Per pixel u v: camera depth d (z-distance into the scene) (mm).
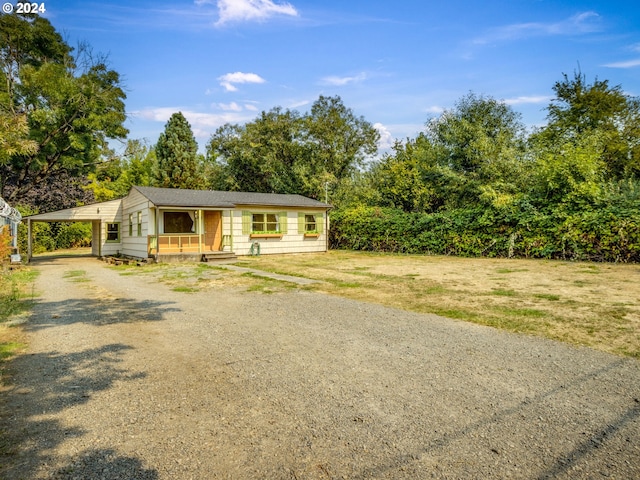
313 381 3600
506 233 15797
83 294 8336
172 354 4375
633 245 12516
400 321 5738
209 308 6797
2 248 10898
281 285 9250
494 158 20078
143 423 2838
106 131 20062
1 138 9289
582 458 2369
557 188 15031
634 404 3074
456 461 2354
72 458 2389
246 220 18328
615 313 5977
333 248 23078
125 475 2219
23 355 4355
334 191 30125
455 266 12984
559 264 12867
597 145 17625
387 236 20062
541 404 3096
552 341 4676
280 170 33094
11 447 2510
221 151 36250
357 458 2395
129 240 19125
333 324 5617
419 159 23938
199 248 16375
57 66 18000
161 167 33250
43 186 27078
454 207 21891
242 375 3752
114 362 4121
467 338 4855
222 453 2453
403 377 3670
